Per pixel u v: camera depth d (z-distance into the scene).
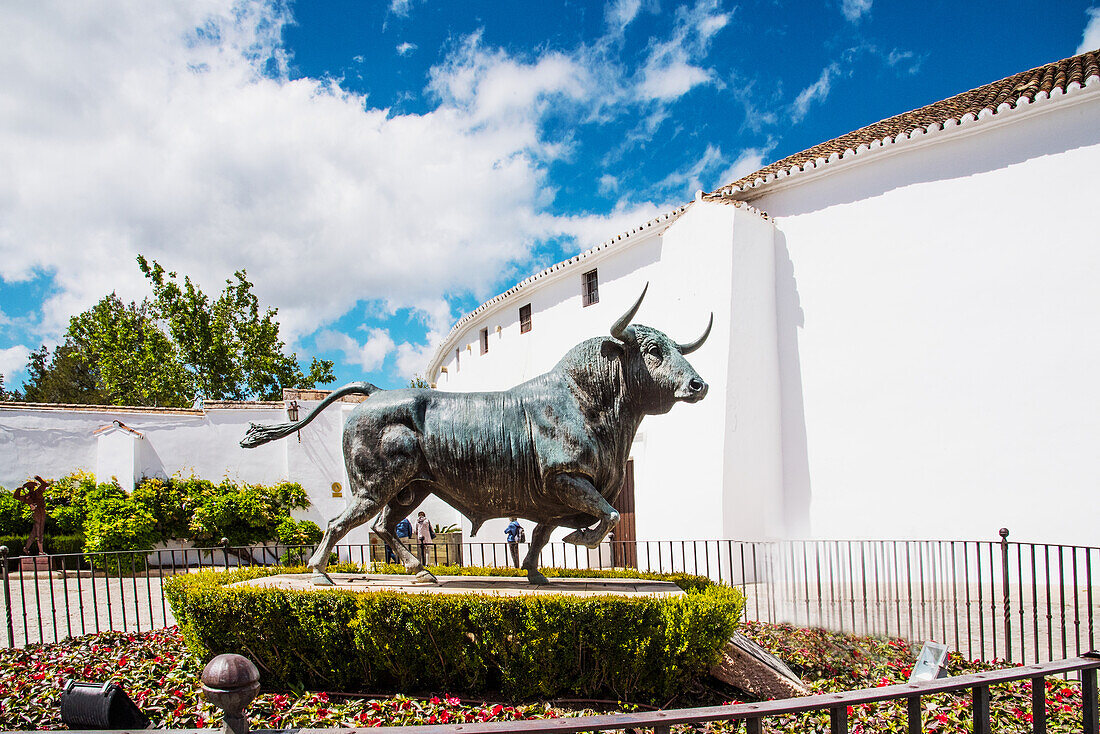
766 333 13.59
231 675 2.10
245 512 16.02
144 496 15.42
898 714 5.23
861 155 12.86
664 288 14.66
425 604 5.23
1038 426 11.19
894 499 12.30
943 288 12.15
